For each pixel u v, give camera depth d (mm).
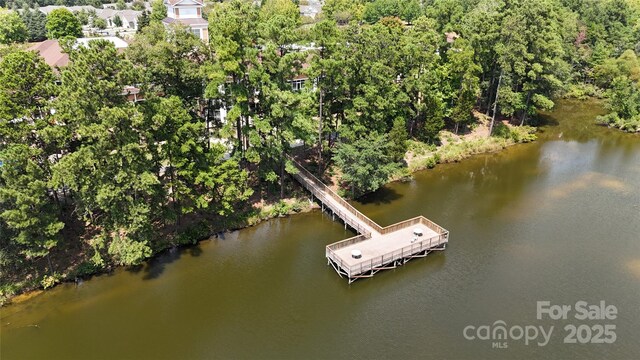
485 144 72250
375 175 53969
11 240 38688
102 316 38594
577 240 49375
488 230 51250
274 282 42969
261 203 53844
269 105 49188
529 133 77812
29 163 38281
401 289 42438
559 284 42750
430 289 42375
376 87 56719
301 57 50156
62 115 39125
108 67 38750
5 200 36938
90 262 43094
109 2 175250
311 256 46812
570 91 97438
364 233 48062
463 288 42438
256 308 39906
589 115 88625
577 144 75312
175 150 44156
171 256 46062
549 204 56750
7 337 36344
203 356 34969
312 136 53375
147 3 169875
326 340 36594
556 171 65688
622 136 78812
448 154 68625
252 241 48875
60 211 43656
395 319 38812
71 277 42094
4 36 95562
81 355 34875
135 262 42062
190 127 44250
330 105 57719
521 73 70562
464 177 64062
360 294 41781
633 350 35688
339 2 129125
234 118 47031
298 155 63719
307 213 54000
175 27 50594
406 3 129500
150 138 42500
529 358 34875
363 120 57844
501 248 48125
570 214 54406
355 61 55906
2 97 38094
